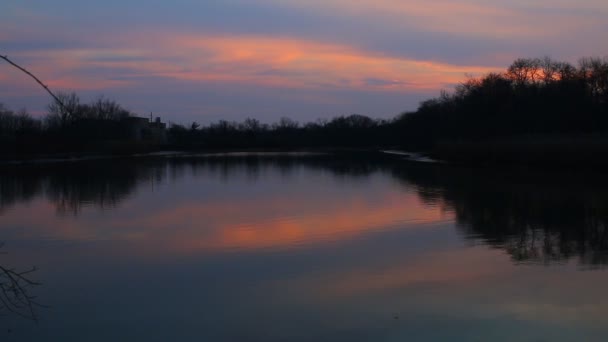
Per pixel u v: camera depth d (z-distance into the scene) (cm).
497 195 2934
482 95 6506
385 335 1025
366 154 9006
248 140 11969
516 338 1004
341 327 1066
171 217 2316
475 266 1453
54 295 1279
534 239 1773
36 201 2895
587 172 4066
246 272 1436
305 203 2708
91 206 2691
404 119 11256
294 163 6359
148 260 1581
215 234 1927
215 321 1108
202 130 12744
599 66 5750
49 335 1055
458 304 1171
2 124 5822
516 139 5266
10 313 1161
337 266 1475
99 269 1495
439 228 1986
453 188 3344
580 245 1677
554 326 1052
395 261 1515
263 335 1037
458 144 6097
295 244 1744
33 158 6581
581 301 1174
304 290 1280
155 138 11569
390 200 2783
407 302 1190
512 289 1259
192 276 1411
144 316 1141
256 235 1895
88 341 1027
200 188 3509
